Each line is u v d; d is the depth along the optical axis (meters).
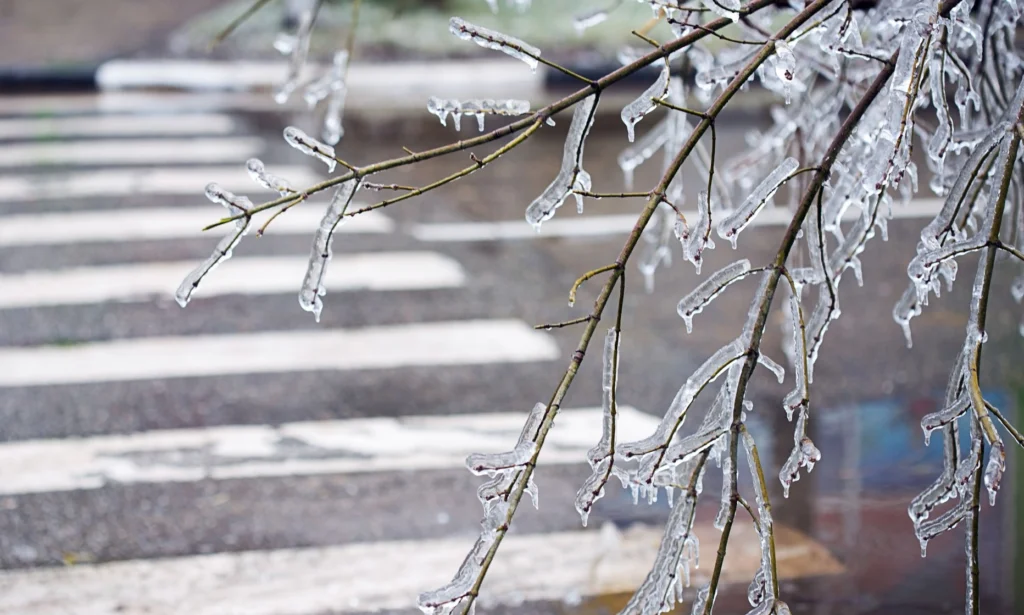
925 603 3.54
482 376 5.65
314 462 4.70
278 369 5.76
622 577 3.76
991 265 2.15
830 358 5.75
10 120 12.53
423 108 12.99
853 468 4.50
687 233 2.18
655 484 2.17
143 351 6.02
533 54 2.15
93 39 17.03
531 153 10.59
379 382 5.58
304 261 7.61
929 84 2.39
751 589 2.17
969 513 2.13
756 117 11.59
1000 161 2.23
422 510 4.27
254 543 4.02
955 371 2.27
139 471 4.62
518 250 7.85
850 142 2.91
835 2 2.31
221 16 17.80
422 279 7.22
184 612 3.57
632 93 13.23
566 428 5.00
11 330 6.34
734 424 2.06
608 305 6.70
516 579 3.75
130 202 9.01
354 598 3.66
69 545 4.01
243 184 9.55
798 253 3.23
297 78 3.20
